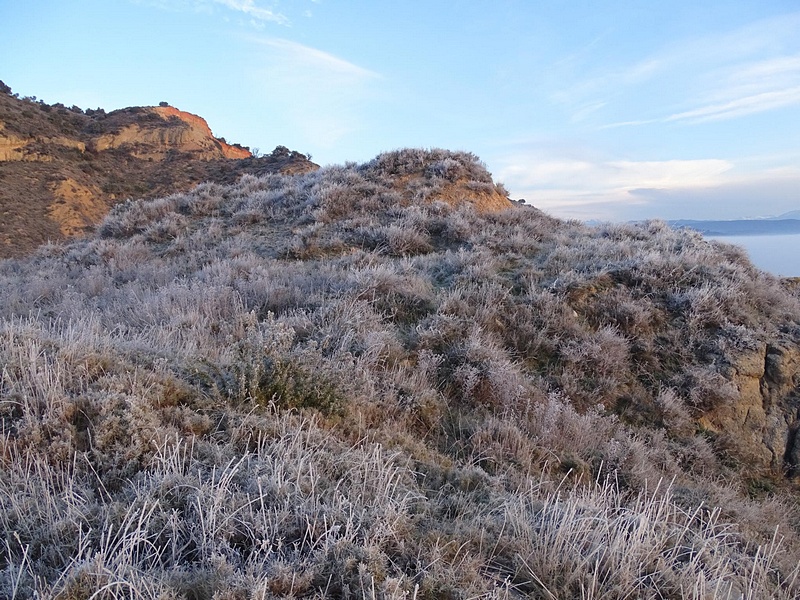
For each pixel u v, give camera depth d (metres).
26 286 9.19
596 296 7.64
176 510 2.45
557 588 2.54
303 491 2.78
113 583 1.83
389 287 7.36
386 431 4.08
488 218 13.00
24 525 2.26
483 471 3.87
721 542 3.53
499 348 6.29
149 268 9.84
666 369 6.68
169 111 61.31
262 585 1.94
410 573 2.40
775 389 6.57
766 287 8.68
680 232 12.16
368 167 15.93
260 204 13.97
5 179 35.25
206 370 4.24
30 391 3.14
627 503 3.91
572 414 5.09
